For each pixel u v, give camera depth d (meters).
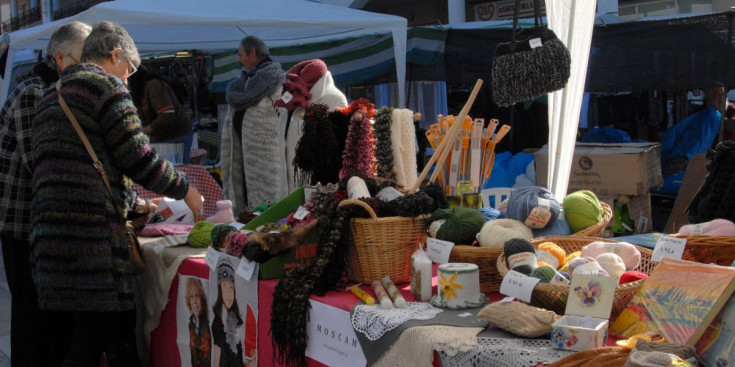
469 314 1.92
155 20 5.18
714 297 1.62
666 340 1.65
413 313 1.94
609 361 1.52
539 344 1.68
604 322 1.68
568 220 2.48
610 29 5.00
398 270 2.27
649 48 4.86
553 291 1.82
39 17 23.31
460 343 1.70
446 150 2.41
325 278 2.25
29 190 2.97
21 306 3.05
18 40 6.26
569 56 2.98
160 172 2.61
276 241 2.39
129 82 5.05
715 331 1.60
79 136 2.50
